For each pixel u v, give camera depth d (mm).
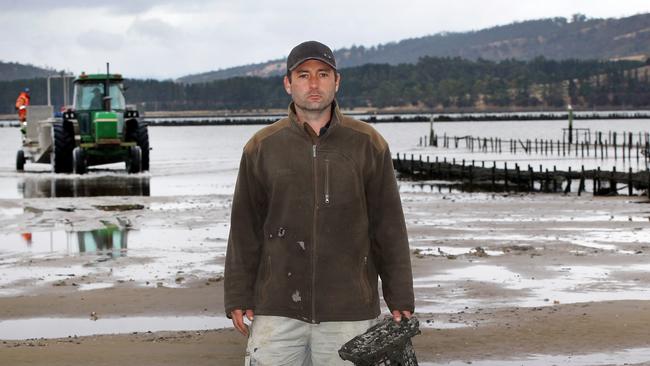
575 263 15047
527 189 35656
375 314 5402
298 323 5336
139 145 39094
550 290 12586
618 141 101312
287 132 5332
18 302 12062
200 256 16391
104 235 19688
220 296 12336
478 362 8414
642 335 9305
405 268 5355
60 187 33062
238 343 9281
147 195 29812
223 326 10555
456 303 11695
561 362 8367
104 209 25312
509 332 9578
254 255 5445
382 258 5434
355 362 4902
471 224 21406
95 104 37406
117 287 13125
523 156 68938
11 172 42875
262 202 5430
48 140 40312
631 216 23281
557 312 10578
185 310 11477
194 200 27875
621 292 12414
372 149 5355
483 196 31359
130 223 21969
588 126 165750
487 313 10742
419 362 8438
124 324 10727
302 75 5258
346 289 5305
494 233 19594
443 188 36500
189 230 20531
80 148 37500
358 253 5344
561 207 25875
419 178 43656
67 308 11672
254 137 5410
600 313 10398
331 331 5324
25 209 25344
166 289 12891
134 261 15836
